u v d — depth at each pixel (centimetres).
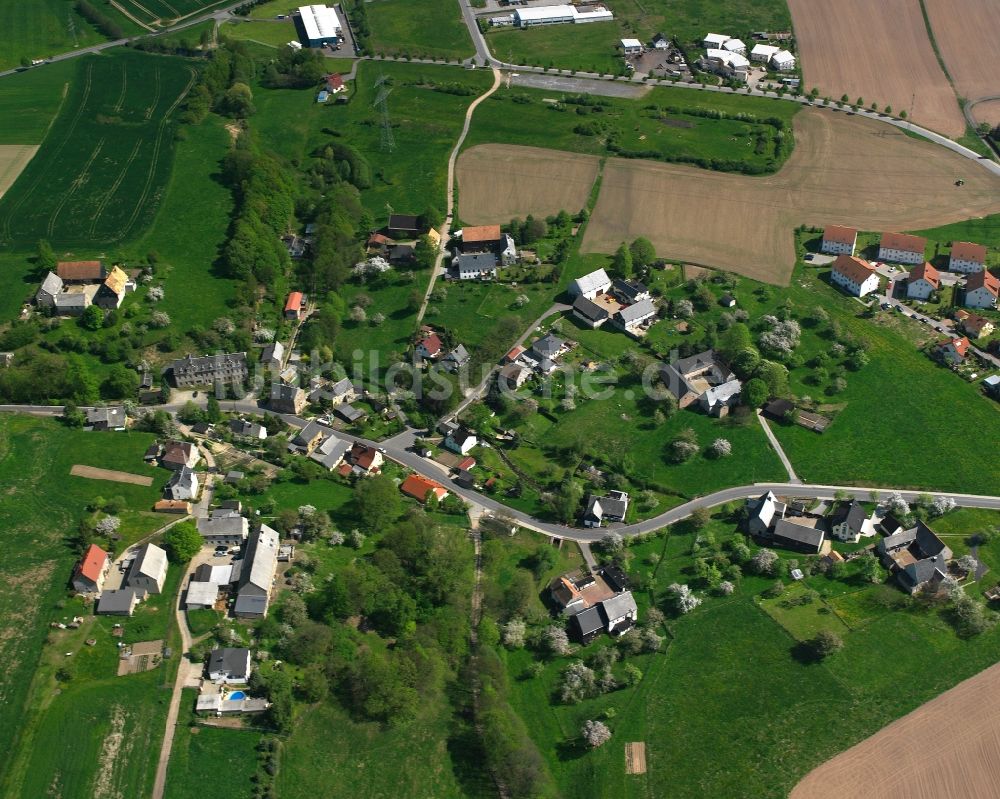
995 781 19688
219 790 18475
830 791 19512
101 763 18600
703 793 19612
